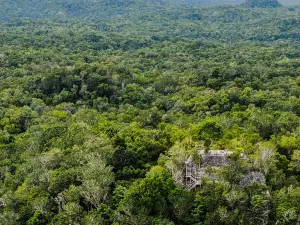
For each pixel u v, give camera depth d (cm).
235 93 10781
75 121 9188
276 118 8619
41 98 11488
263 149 5991
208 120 7456
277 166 6050
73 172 5856
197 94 11400
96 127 8075
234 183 5331
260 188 5159
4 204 5803
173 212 5106
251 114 8750
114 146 6581
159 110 10481
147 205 5016
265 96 10981
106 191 5372
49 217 5316
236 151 5897
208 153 6006
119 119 9281
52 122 9338
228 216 4841
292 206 4994
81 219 5031
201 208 4997
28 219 5484
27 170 6738
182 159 5725
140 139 6756
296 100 10456
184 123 8481
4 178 7094
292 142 6719
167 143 6906
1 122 9494
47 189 5856
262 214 4862
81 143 7169
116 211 5050
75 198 5353
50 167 6456
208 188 5216
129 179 5831
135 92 11762
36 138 8019
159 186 5147
